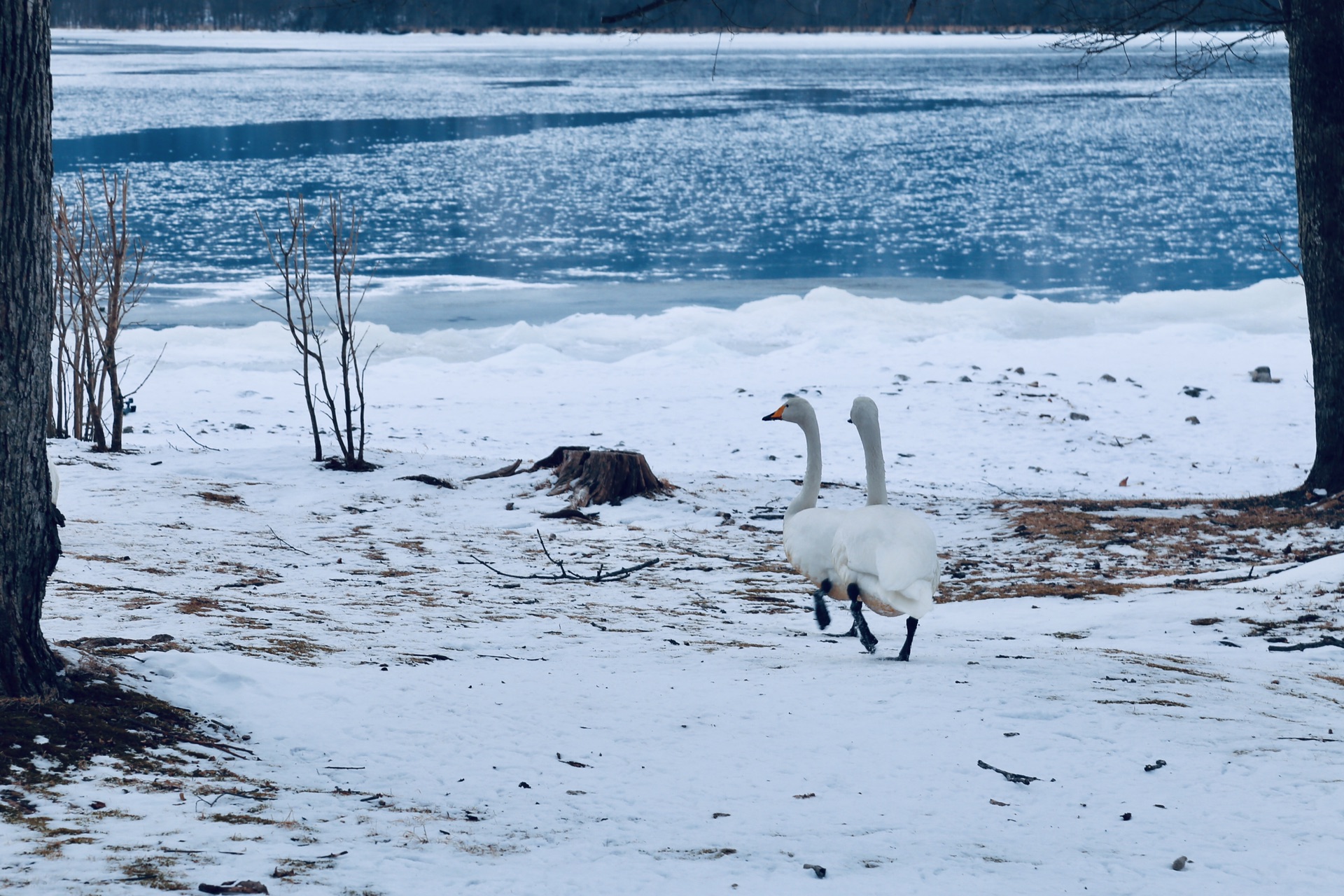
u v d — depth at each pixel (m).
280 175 77.12
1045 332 36.31
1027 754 6.09
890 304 38.62
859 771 5.79
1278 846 4.74
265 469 19.56
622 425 25.56
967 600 12.89
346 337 19.81
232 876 3.88
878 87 183.00
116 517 15.05
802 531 8.76
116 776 5.00
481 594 11.88
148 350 31.47
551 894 3.93
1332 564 12.84
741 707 6.97
